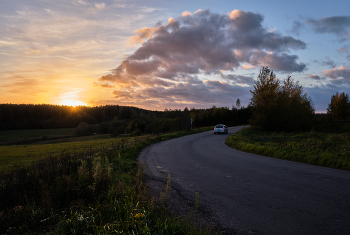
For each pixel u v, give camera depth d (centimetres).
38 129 9369
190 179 718
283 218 401
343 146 1261
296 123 3309
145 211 358
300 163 1016
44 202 375
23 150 2328
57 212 385
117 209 382
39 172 550
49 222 342
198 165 977
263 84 3447
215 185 641
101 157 979
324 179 691
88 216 343
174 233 313
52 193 431
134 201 423
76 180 514
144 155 1315
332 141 1612
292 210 438
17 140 6350
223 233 346
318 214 416
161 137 2694
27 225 328
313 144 1459
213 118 6700
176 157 1230
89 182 493
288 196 526
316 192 554
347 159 928
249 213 428
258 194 546
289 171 825
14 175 544
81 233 310
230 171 838
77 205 405
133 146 1591
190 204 483
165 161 1095
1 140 6381
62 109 11119
